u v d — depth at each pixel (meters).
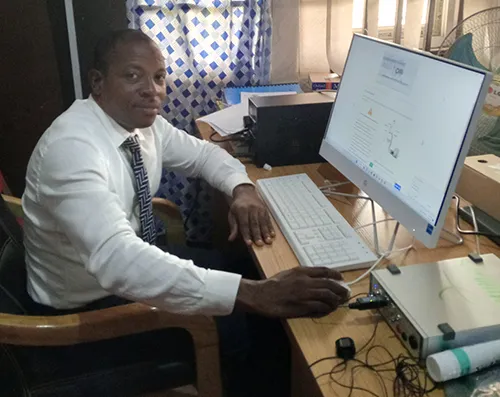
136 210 1.37
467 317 0.89
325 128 1.63
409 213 1.10
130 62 1.23
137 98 1.25
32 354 1.22
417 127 1.11
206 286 1.06
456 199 1.37
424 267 1.04
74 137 1.16
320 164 1.69
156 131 1.59
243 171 1.58
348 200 1.45
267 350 1.54
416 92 1.12
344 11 2.13
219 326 1.34
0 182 1.79
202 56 2.15
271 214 1.39
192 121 2.25
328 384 0.84
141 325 1.12
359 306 0.97
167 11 2.04
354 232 1.24
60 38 2.03
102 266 1.07
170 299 1.07
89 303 1.35
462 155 0.98
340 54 2.19
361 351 0.91
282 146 1.66
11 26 2.02
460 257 1.15
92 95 1.31
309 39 2.27
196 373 1.23
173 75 2.15
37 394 1.22
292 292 1.02
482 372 0.84
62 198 1.11
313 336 0.95
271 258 1.20
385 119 1.23
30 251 1.35
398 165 1.16
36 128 2.18
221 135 1.85
